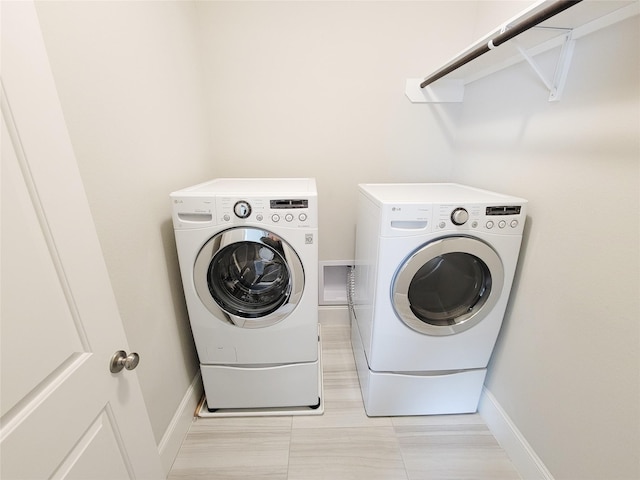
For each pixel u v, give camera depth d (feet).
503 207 3.74
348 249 6.98
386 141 6.31
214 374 4.67
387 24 5.62
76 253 1.97
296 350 4.58
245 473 4.05
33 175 1.67
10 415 1.56
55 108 1.82
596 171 2.93
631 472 2.67
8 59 1.53
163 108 4.21
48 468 1.76
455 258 4.20
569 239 3.27
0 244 1.50
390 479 3.97
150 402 3.72
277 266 4.56
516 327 4.14
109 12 3.06
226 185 4.80
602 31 2.88
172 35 4.52
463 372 4.59
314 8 5.51
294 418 4.87
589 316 3.03
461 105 6.06
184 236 3.88
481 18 5.38
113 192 3.08
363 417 4.88
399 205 3.70
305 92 5.98
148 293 3.72
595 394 2.98
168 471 4.04
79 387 1.98
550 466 3.57
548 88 3.56
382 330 4.26
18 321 1.59
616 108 2.73
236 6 5.47
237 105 6.00
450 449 4.36
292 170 6.45
